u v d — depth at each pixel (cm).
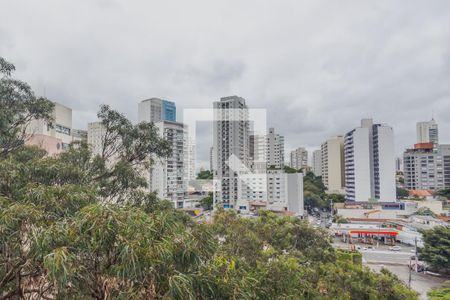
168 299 281
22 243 403
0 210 404
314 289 834
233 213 1315
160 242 307
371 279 1026
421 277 2414
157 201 1028
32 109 1055
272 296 546
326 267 1070
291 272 710
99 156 1135
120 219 320
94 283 327
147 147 1240
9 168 659
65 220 354
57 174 749
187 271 322
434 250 2448
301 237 1412
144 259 287
